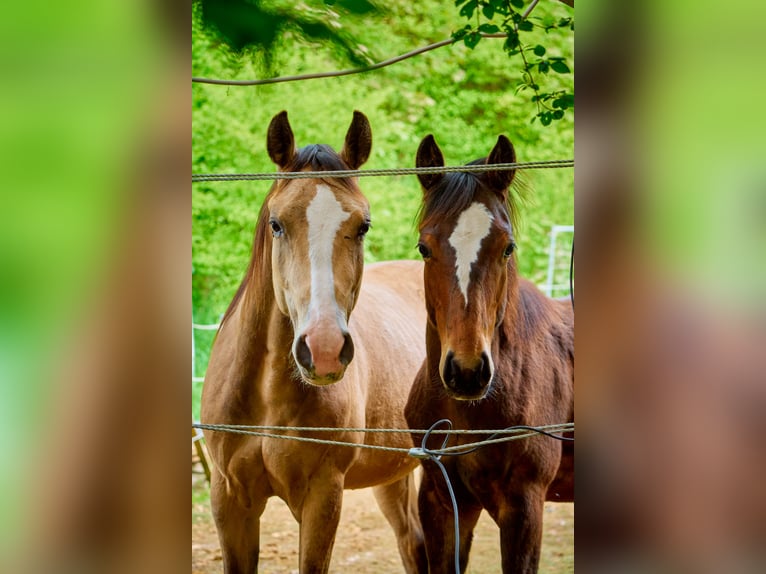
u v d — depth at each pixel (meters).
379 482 4.22
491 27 3.75
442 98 10.08
